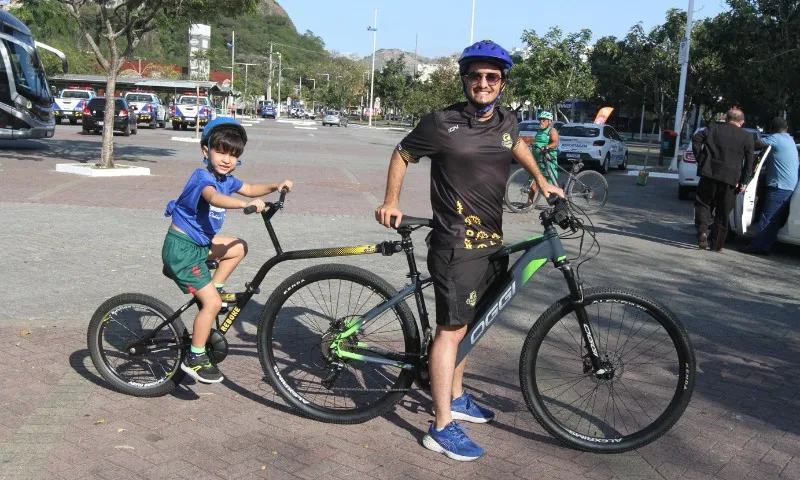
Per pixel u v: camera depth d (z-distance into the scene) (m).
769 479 3.44
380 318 3.80
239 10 16.39
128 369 4.16
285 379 3.97
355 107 107.00
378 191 14.30
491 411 4.01
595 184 12.67
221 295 4.02
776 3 20.66
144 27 15.16
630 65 32.84
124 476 3.23
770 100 22.09
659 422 3.62
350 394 3.94
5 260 6.91
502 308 3.65
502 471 3.43
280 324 4.25
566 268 3.62
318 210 11.13
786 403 4.38
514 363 4.88
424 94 59.22
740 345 5.49
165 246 3.87
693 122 46.88
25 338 4.89
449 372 3.57
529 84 32.19
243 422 3.85
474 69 3.36
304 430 3.79
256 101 80.19
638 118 74.88
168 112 48.25
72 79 47.12
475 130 3.41
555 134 11.82
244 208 3.70
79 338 4.94
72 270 6.66
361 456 3.53
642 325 3.80
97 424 3.73
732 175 8.89
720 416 4.14
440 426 3.60
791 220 8.76
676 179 21.39
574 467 3.50
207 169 3.92
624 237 10.11
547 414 3.68
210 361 3.99
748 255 9.08
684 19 30.70
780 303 6.77
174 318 4.01
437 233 3.51
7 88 18.83
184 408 4.00
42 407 3.90
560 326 3.78
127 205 10.58
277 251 3.95
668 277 7.63
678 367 3.63
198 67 70.06
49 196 11.09
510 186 11.89
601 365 3.74
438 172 3.48
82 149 21.22
